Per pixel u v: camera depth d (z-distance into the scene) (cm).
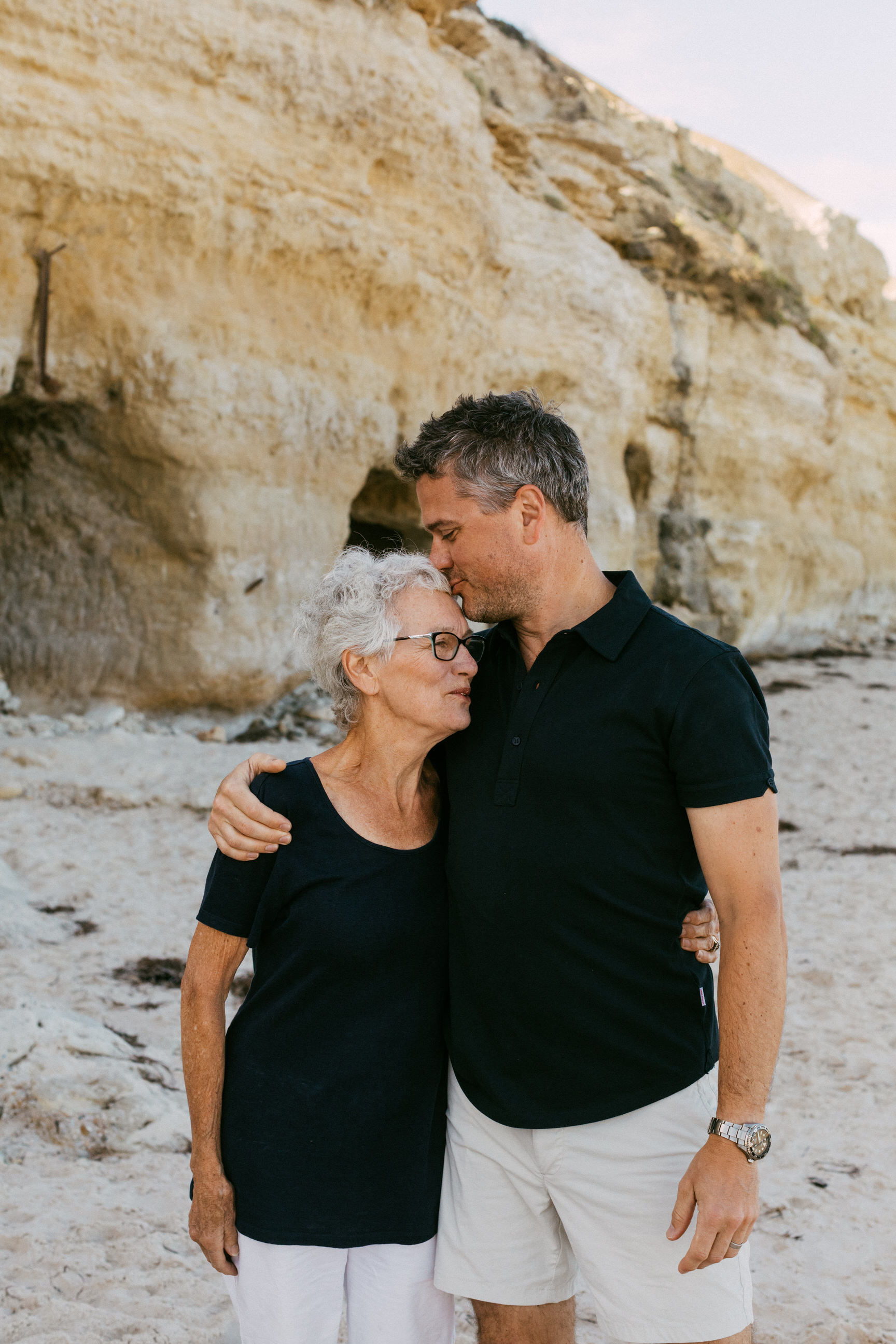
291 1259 178
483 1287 186
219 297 934
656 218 1662
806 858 762
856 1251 311
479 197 1128
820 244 2294
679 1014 181
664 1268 176
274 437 962
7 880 569
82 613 939
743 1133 163
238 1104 182
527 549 185
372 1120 182
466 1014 187
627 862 176
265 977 185
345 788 192
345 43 964
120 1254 280
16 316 825
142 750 852
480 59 1475
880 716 1375
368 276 1033
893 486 2339
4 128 776
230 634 944
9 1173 314
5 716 911
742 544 1739
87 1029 394
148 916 545
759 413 1802
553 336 1387
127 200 850
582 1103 179
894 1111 401
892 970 544
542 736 179
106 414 891
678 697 172
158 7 839
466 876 184
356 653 188
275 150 935
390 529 1309
